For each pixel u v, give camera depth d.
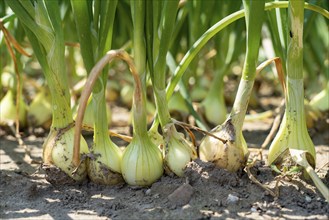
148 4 1.06
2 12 1.42
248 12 1.03
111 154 1.08
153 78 1.08
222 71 1.50
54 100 1.09
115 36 1.79
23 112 1.50
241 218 0.98
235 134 1.05
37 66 2.53
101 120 1.08
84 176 1.10
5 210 1.03
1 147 1.40
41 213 1.02
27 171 1.22
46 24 1.08
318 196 1.03
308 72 1.83
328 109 1.51
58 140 1.09
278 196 1.03
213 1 1.35
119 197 1.06
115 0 1.07
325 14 1.08
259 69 1.07
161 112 1.08
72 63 1.81
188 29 1.55
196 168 1.05
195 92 1.73
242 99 1.05
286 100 1.07
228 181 1.04
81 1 1.04
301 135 1.06
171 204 1.02
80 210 1.02
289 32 1.04
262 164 1.12
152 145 1.07
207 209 1.00
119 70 2.22
